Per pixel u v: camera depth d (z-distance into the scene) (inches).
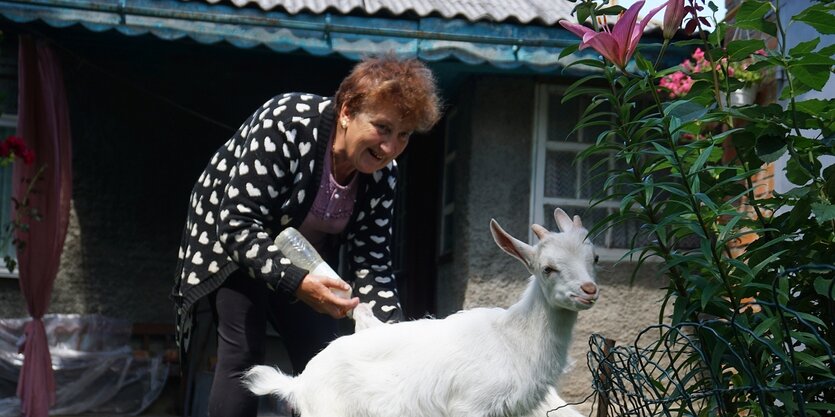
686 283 112.6
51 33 293.6
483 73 283.9
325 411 111.0
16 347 306.8
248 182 123.0
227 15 254.7
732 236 110.6
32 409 276.7
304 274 119.1
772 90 226.7
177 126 334.0
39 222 283.3
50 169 285.1
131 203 330.3
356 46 260.5
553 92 287.4
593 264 104.1
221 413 126.0
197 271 129.2
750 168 117.2
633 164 114.9
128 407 309.7
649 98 273.3
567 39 262.2
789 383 101.7
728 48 121.0
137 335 328.8
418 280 327.6
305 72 335.6
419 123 121.2
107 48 319.6
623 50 108.1
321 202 128.7
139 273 330.3
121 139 329.7
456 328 109.4
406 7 261.0
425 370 106.6
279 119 124.1
